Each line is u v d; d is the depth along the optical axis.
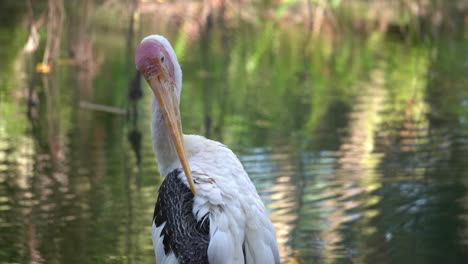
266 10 19.48
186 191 4.86
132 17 12.34
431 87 12.91
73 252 6.69
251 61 15.23
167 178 5.11
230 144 9.69
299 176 8.46
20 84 13.05
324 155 9.23
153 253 6.72
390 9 18.83
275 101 12.07
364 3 19.86
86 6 14.73
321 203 7.71
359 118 10.96
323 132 10.24
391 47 16.77
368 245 6.78
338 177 8.47
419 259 6.41
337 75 14.06
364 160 9.08
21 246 6.82
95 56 15.12
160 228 4.98
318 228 7.12
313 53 16.17
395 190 8.06
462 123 10.62
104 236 7.07
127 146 9.80
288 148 9.51
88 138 10.13
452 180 8.33
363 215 7.45
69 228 7.22
